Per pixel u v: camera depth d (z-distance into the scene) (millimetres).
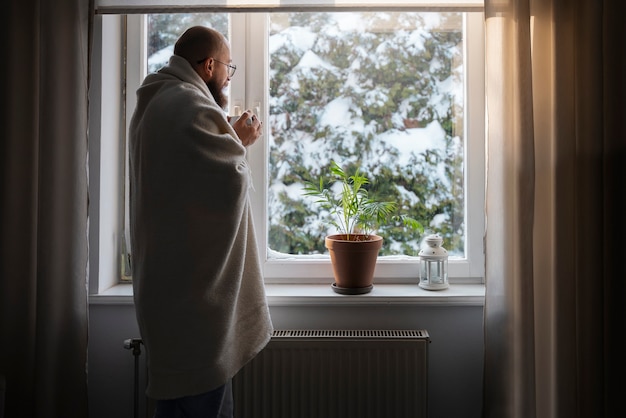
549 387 1672
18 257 1656
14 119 1646
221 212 1393
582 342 1631
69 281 1632
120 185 1963
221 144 1405
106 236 1880
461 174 1990
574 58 1620
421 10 1756
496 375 1639
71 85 1625
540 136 1667
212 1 1742
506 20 1618
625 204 1598
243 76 1956
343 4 1751
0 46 1631
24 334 1661
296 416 1727
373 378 1724
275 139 1982
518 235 1590
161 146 1396
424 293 1846
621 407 1610
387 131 1980
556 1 1607
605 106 1616
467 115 1960
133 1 1739
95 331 1831
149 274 1397
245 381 1725
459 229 2000
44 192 1598
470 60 1953
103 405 1835
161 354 1382
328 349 1719
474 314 1827
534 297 1666
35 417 1592
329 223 2000
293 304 1806
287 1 1744
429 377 1835
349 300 1795
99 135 1817
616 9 1598
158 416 1432
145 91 1522
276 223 1999
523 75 1576
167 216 1386
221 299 1420
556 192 1623
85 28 1646
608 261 1619
